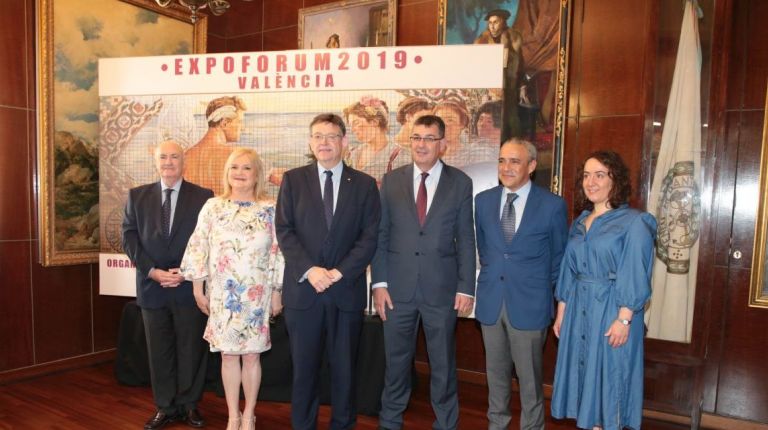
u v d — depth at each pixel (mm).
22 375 3678
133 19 4176
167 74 3551
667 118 3217
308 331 2500
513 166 2461
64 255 3820
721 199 3156
